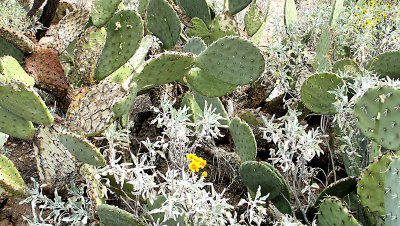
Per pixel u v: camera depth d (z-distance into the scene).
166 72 1.02
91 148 0.82
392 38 1.54
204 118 0.94
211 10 1.78
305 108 1.32
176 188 0.73
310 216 0.95
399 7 1.71
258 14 1.62
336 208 0.75
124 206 1.04
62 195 1.02
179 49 1.55
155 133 1.31
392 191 0.71
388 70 1.25
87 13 1.40
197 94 1.26
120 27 1.04
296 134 0.89
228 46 1.03
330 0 2.20
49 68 1.24
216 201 0.72
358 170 1.01
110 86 0.94
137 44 1.05
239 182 1.13
